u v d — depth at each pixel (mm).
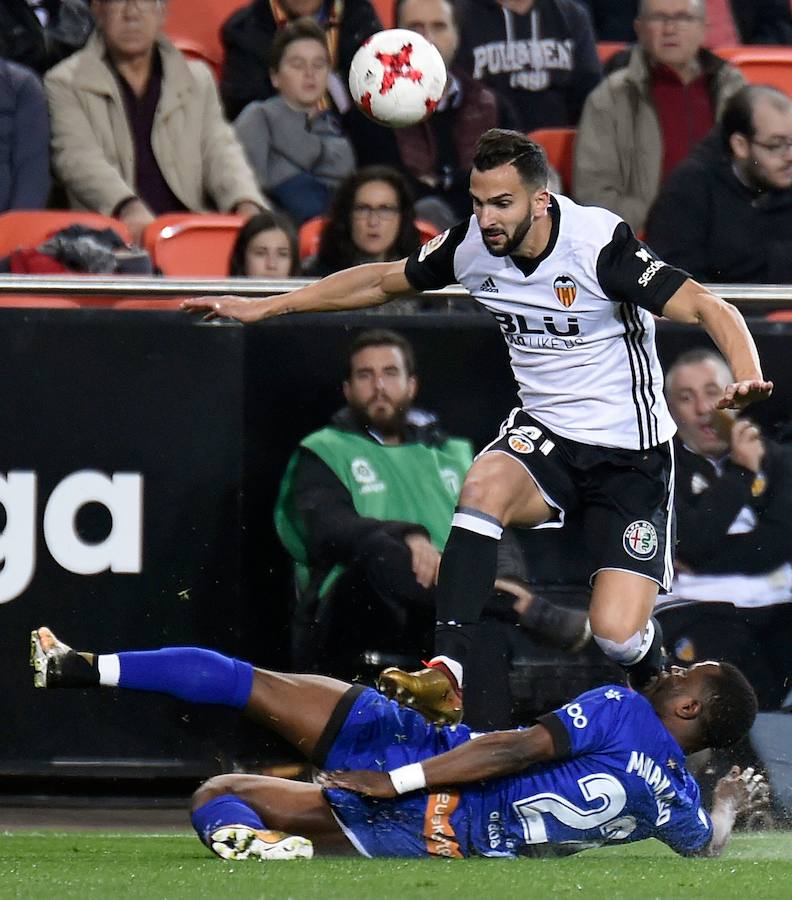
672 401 16609
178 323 16359
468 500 13492
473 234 13531
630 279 12961
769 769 16328
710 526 16641
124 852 13062
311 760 13062
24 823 15883
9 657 16219
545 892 9984
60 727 16281
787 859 13297
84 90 21703
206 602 16391
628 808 12266
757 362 12430
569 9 24469
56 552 16266
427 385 16516
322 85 22984
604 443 13711
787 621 16656
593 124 22641
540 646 16594
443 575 13414
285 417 16438
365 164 23344
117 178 21625
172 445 16359
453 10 23219
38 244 19344
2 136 21328
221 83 23875
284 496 16438
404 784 12078
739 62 25250
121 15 21562
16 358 16203
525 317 13523
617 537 13766
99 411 16297
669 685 12898
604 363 13609
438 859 12305
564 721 12109
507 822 12391
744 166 20297
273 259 18719
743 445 16625
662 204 20594
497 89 24109
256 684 12953
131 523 16328
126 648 16328
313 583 16453
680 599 16609
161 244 20312
